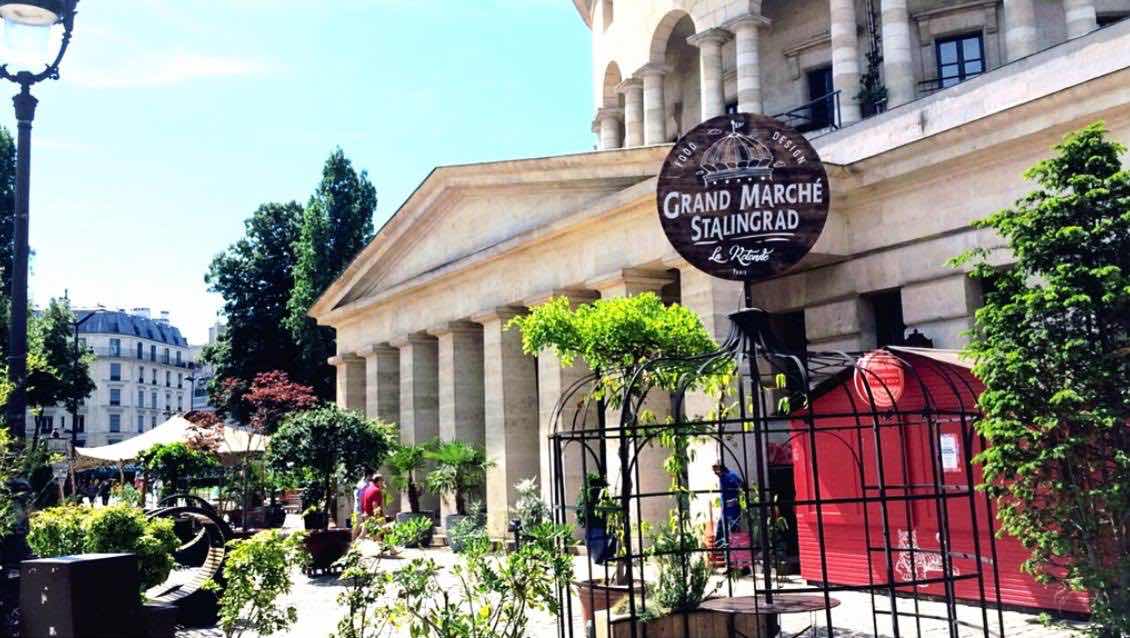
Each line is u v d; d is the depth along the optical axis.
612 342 13.62
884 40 23.73
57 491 26.81
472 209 27.55
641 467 19.70
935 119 18.84
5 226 45.00
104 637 6.88
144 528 12.39
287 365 50.78
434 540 25.47
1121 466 10.27
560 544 9.74
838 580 14.69
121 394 130.25
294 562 9.93
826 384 14.67
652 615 9.70
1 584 8.69
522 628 8.77
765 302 21.78
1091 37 16.34
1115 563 10.48
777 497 17.59
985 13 24.80
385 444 24.44
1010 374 10.92
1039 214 11.04
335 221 50.62
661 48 30.28
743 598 9.98
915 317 18.30
